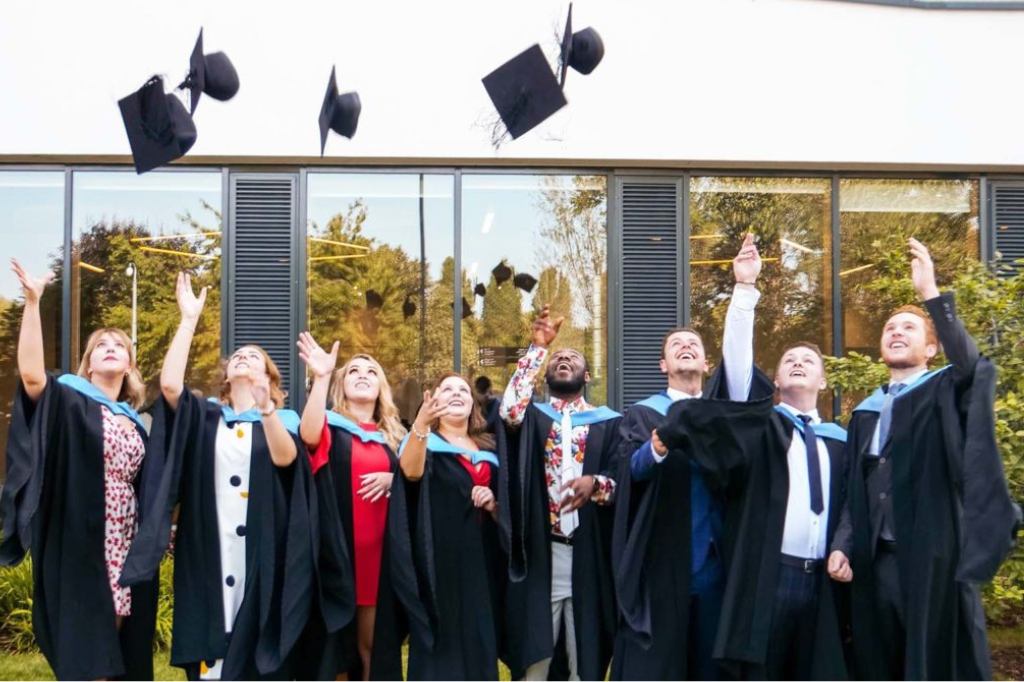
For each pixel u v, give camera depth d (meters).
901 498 3.60
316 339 6.53
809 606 3.75
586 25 6.61
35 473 3.63
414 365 6.58
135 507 3.90
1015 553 4.93
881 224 6.88
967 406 3.51
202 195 6.53
